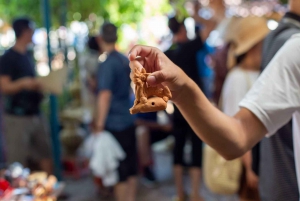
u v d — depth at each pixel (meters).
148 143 4.55
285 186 1.56
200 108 1.09
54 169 3.87
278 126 1.18
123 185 3.33
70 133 4.57
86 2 5.52
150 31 5.89
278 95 1.16
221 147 1.14
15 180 2.27
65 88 4.94
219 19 3.36
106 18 5.66
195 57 3.51
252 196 2.32
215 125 1.11
